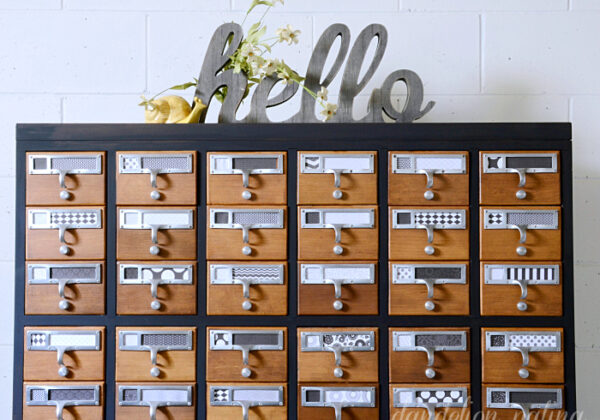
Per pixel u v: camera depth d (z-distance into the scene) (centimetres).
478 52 181
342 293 137
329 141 138
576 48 181
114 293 138
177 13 182
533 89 180
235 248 138
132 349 137
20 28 181
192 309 138
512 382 136
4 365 178
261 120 147
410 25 181
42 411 137
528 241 137
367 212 138
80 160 139
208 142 139
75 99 181
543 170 137
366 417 136
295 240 138
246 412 136
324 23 181
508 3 181
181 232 138
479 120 181
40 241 138
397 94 180
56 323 138
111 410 137
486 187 137
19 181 139
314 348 137
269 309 138
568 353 136
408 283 137
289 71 151
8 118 180
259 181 138
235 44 148
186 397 136
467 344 136
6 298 179
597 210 178
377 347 137
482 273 137
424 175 138
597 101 180
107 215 139
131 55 182
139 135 139
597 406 176
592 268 178
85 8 182
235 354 137
